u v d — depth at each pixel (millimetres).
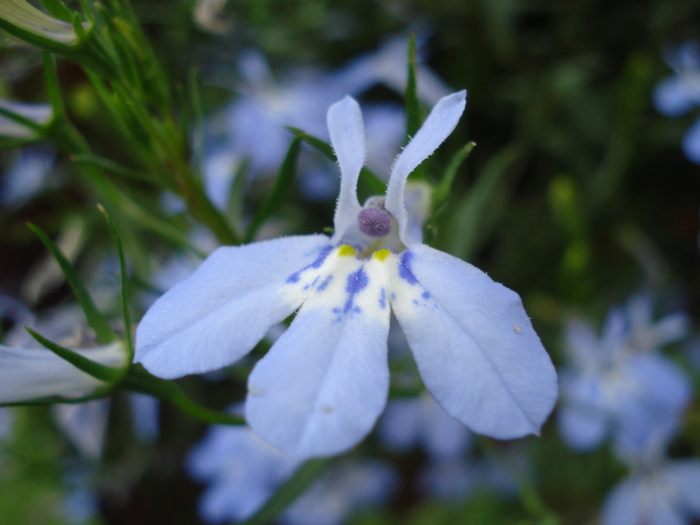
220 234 48
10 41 47
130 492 85
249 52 80
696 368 74
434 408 75
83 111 66
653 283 77
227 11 77
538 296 75
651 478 70
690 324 79
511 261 78
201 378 73
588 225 78
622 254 80
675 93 71
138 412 71
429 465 85
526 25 81
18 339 70
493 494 78
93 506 82
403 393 54
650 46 79
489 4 74
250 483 64
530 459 77
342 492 81
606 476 74
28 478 79
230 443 65
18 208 79
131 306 65
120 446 81
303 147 75
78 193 80
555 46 80
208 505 67
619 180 76
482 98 80
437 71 83
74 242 73
